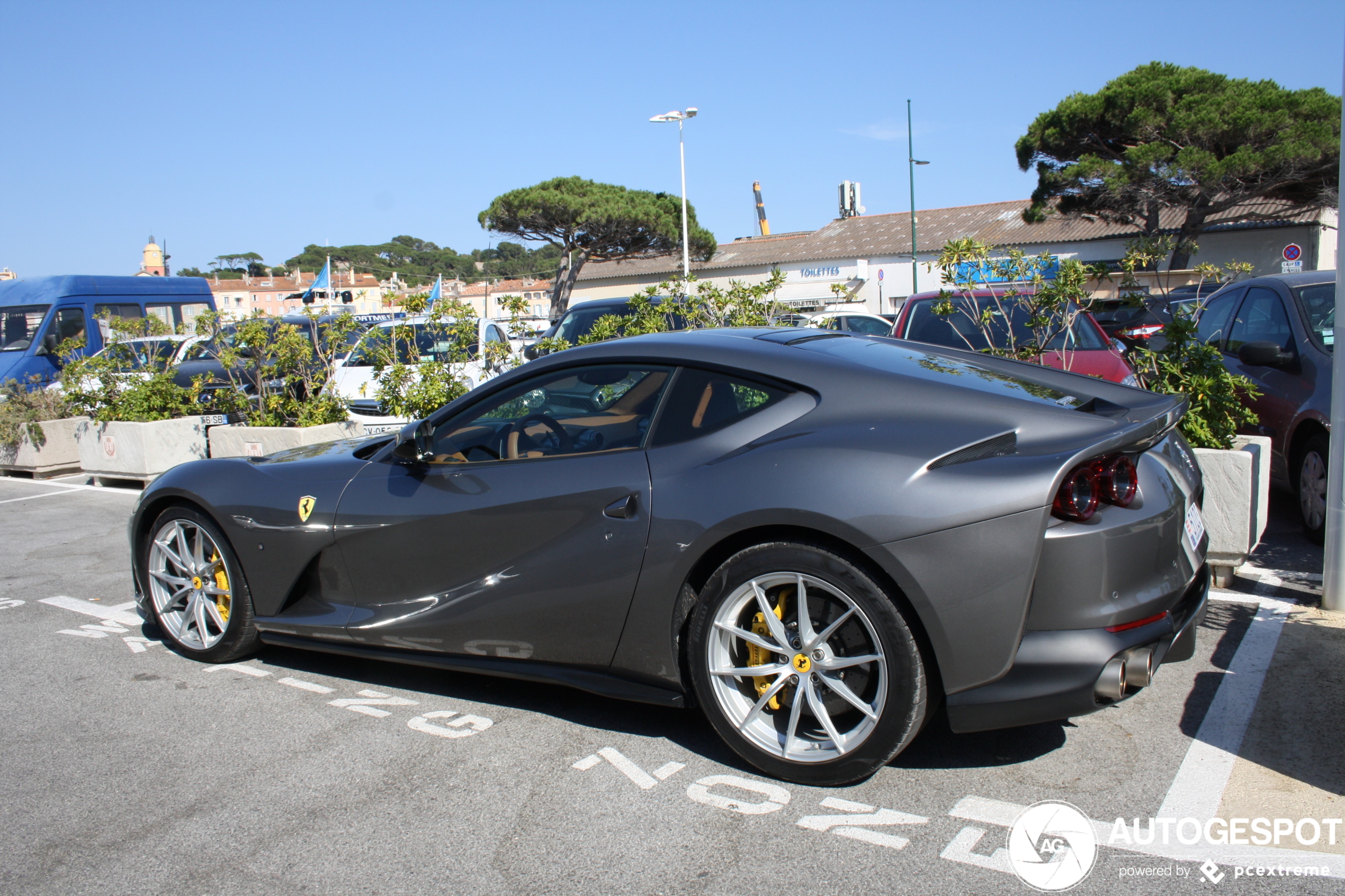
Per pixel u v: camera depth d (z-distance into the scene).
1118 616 2.67
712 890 2.46
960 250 6.16
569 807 2.92
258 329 9.55
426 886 2.53
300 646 4.02
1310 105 27.45
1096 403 3.12
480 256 123.75
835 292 11.37
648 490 3.12
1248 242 33.84
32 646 4.69
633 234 38.97
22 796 3.12
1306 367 5.88
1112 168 28.88
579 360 3.50
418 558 3.62
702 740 3.36
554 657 3.39
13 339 15.69
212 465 4.30
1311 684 3.61
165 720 3.72
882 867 2.53
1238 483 4.73
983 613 2.63
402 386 8.34
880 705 2.77
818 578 2.81
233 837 2.82
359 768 3.24
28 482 10.50
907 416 2.91
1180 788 2.89
